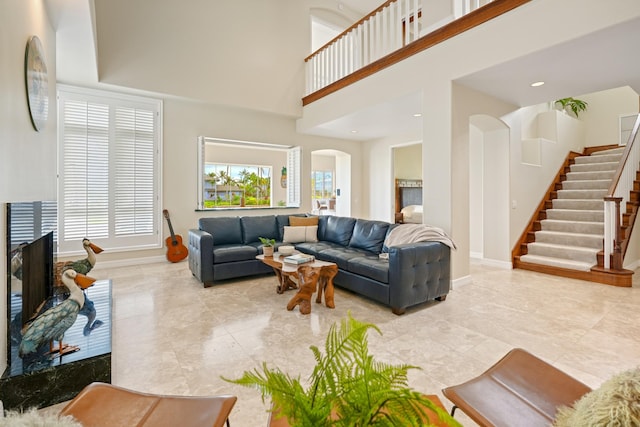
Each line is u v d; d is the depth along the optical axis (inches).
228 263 159.6
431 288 128.9
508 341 97.7
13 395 64.2
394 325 110.0
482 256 212.5
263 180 403.5
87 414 43.0
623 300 135.9
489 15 131.3
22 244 82.2
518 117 202.8
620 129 283.0
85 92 186.1
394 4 177.9
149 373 79.6
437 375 79.1
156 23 196.2
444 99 149.6
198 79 211.2
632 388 29.6
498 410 44.1
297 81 256.2
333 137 293.4
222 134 233.5
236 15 226.1
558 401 45.4
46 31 114.7
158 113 209.2
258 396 71.3
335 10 278.1
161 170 210.1
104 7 180.4
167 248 207.9
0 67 69.4
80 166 184.7
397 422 24.9
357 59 204.4
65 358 70.6
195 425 41.9
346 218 191.9
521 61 126.5
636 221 191.8
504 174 198.1
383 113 205.3
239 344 95.1
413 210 361.7
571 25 109.5
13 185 78.0
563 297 140.6
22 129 85.5
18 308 78.4
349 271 142.9
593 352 90.6
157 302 132.0
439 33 150.4
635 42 111.6
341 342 29.3
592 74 140.8
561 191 234.2
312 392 27.9
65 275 73.9
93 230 189.2
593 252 174.2
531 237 210.2
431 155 156.1
